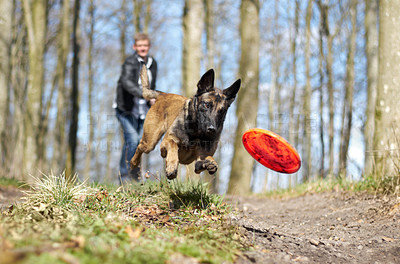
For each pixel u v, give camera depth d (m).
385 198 5.92
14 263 2.06
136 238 3.12
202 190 5.19
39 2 11.91
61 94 14.98
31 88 11.60
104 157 20.44
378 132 6.99
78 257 2.39
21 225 3.15
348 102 12.13
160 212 4.45
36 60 11.70
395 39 6.86
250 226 4.74
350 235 4.78
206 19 16.25
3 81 10.86
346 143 11.80
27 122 11.46
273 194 9.81
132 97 6.61
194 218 4.35
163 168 5.59
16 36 14.65
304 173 10.41
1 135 10.91
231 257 3.30
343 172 8.48
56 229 3.01
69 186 4.66
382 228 4.85
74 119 13.98
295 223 5.70
